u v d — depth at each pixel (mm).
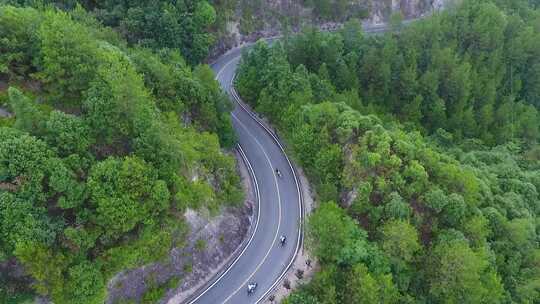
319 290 65312
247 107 104250
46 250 51188
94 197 54656
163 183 58875
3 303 52344
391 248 66125
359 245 66000
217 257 71625
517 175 95062
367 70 114812
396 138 77875
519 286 73250
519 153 112750
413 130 102750
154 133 60281
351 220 69250
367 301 61688
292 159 91062
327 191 74750
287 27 134500
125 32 103750
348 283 64125
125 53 77625
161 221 61531
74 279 53250
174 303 66312
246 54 105062
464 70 115750
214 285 70562
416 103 110750
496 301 68750
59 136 55062
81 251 54656
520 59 132375
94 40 71375
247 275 72625
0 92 62250
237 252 75062
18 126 54156
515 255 75875
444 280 66375
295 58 113750
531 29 131375
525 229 76000
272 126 98688
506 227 76625
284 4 138250
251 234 78625
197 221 68188
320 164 77062
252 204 82875
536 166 105812
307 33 114625
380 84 114812
